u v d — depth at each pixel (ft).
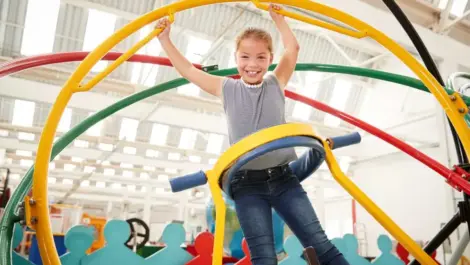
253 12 24.16
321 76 29.27
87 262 6.63
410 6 21.81
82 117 26.71
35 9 22.00
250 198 3.91
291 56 4.68
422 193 26.17
